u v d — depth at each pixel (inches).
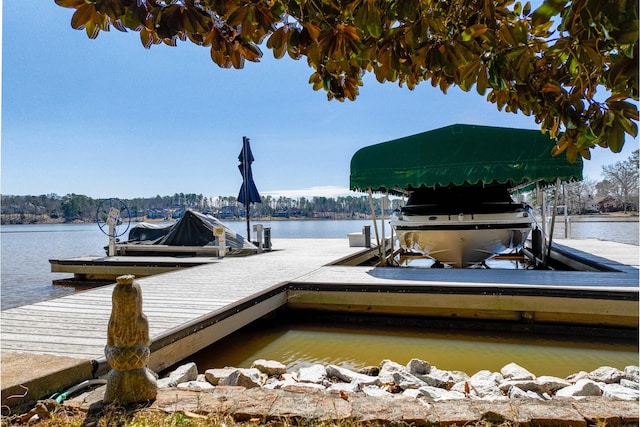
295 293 215.2
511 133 253.4
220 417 76.1
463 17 56.1
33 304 169.6
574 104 52.8
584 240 474.6
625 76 40.7
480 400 82.4
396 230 335.9
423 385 115.5
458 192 324.8
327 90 71.0
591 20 38.1
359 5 49.5
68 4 45.4
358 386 110.7
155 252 410.3
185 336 136.7
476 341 180.9
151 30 50.6
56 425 74.8
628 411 74.5
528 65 53.2
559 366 149.9
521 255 377.7
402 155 275.6
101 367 101.0
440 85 70.3
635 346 171.2
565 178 253.3
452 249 301.7
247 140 482.0
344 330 199.8
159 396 85.8
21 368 91.5
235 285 215.9
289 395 85.5
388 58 55.8
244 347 175.8
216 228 378.6
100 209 440.1
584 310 179.2
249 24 50.0
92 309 160.9
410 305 199.5
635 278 212.4
